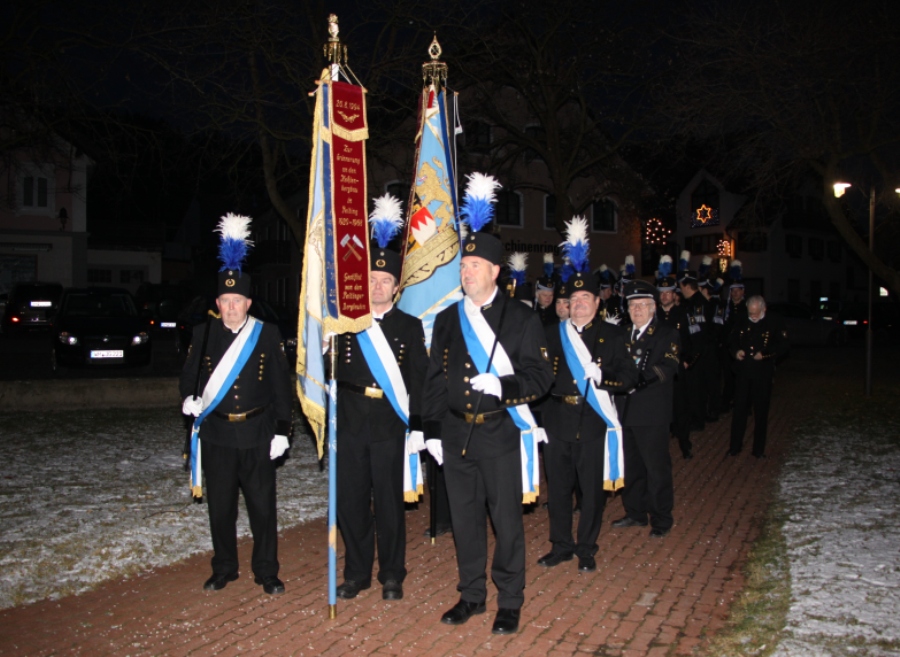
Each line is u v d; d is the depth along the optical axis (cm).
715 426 1186
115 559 566
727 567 559
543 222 3281
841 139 1353
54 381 1240
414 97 1488
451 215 634
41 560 559
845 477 812
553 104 2080
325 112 476
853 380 1808
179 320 1817
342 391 499
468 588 468
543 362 455
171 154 1438
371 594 507
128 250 3603
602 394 550
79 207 3203
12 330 2503
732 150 1430
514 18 1920
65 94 1127
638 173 2447
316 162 491
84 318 1638
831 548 575
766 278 4141
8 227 3109
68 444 962
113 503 702
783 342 927
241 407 497
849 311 3666
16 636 440
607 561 575
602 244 3478
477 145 2120
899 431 1101
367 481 501
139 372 1650
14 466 842
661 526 637
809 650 406
